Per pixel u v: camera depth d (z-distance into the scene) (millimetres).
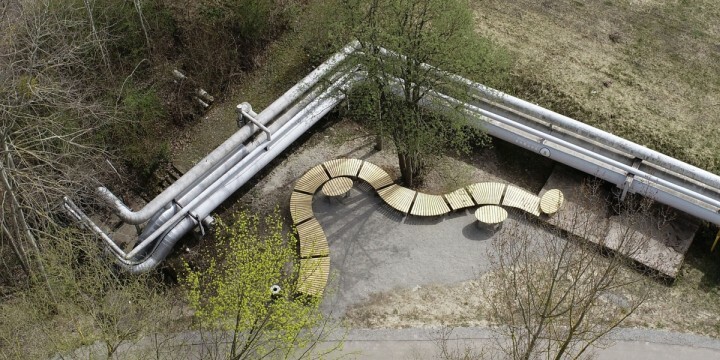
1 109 23938
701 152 29938
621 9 35938
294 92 29781
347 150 31297
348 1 25203
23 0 29344
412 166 29391
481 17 35812
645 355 24234
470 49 25438
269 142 29109
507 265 26500
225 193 28234
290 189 29984
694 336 24719
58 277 23828
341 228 28391
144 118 31094
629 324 25016
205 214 27766
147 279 25703
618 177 28078
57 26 30516
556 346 24047
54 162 24859
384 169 30484
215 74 33594
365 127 31984
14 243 25125
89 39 31516
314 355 24453
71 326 23344
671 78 32875
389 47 25562
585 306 18641
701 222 27875
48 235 24391
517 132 29734
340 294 26266
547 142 29328
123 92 31375
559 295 24672
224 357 23438
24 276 27234
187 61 33969
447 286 26422
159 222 27156
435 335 24984
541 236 27703
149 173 30922
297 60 34406
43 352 21812
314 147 31469
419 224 28375
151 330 23078
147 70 33344
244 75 34094
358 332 25188
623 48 34188
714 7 35844
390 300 26094
